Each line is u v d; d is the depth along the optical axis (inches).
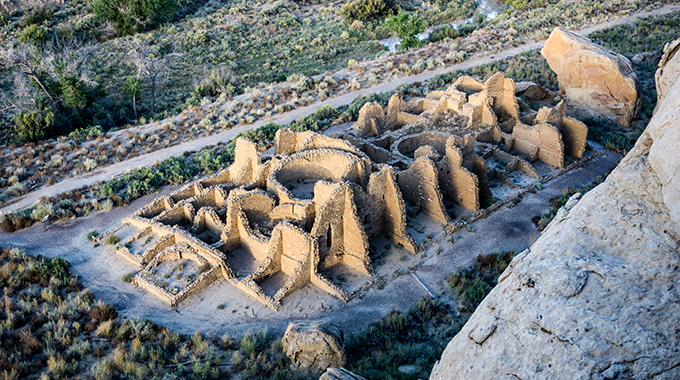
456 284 1224.2
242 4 3932.1
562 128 1737.2
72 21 3368.6
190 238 1309.1
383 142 1710.1
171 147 2027.6
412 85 2471.7
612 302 453.4
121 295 1217.4
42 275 1267.2
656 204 497.0
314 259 1203.9
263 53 3189.0
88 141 2087.8
